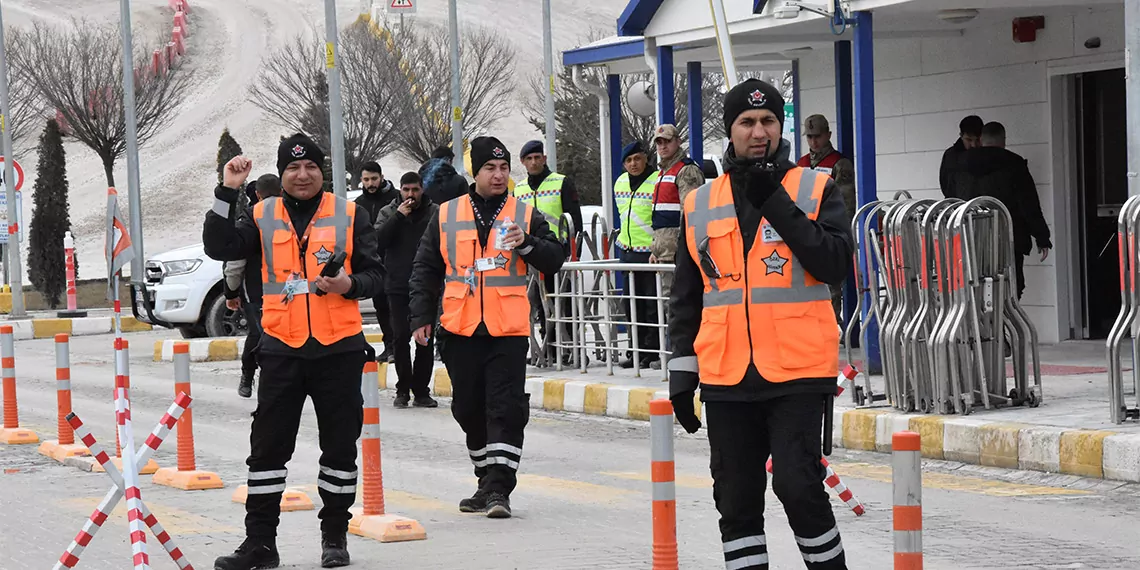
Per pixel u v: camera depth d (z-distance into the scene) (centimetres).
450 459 1328
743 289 619
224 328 2569
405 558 884
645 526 976
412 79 5078
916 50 1998
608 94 2461
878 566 827
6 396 1520
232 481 1227
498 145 1020
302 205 861
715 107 4566
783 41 1952
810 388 611
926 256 1274
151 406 1798
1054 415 1238
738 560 627
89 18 10369
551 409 1684
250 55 9606
